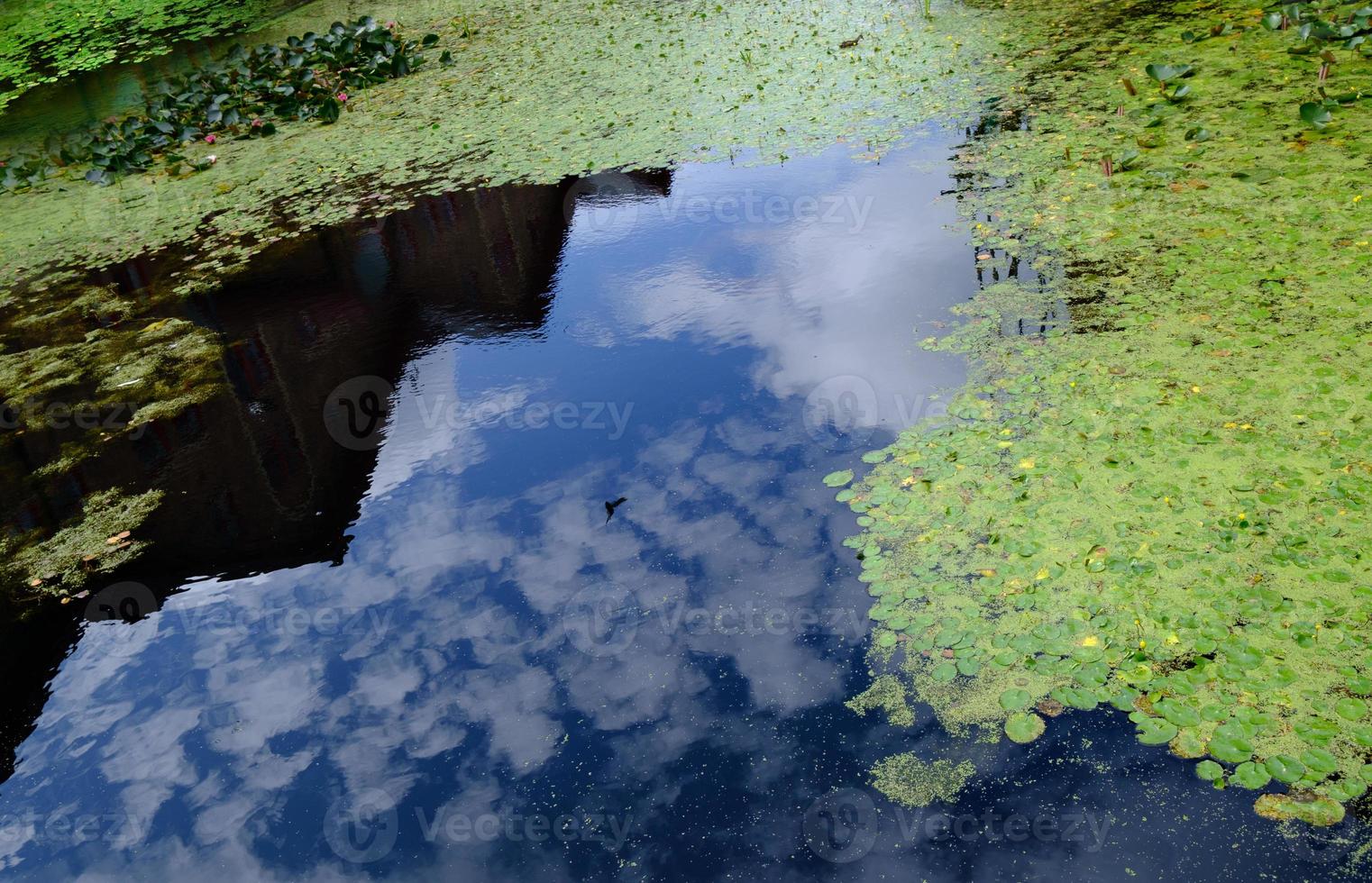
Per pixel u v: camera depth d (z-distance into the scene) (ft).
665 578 13.25
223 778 11.61
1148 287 17.03
